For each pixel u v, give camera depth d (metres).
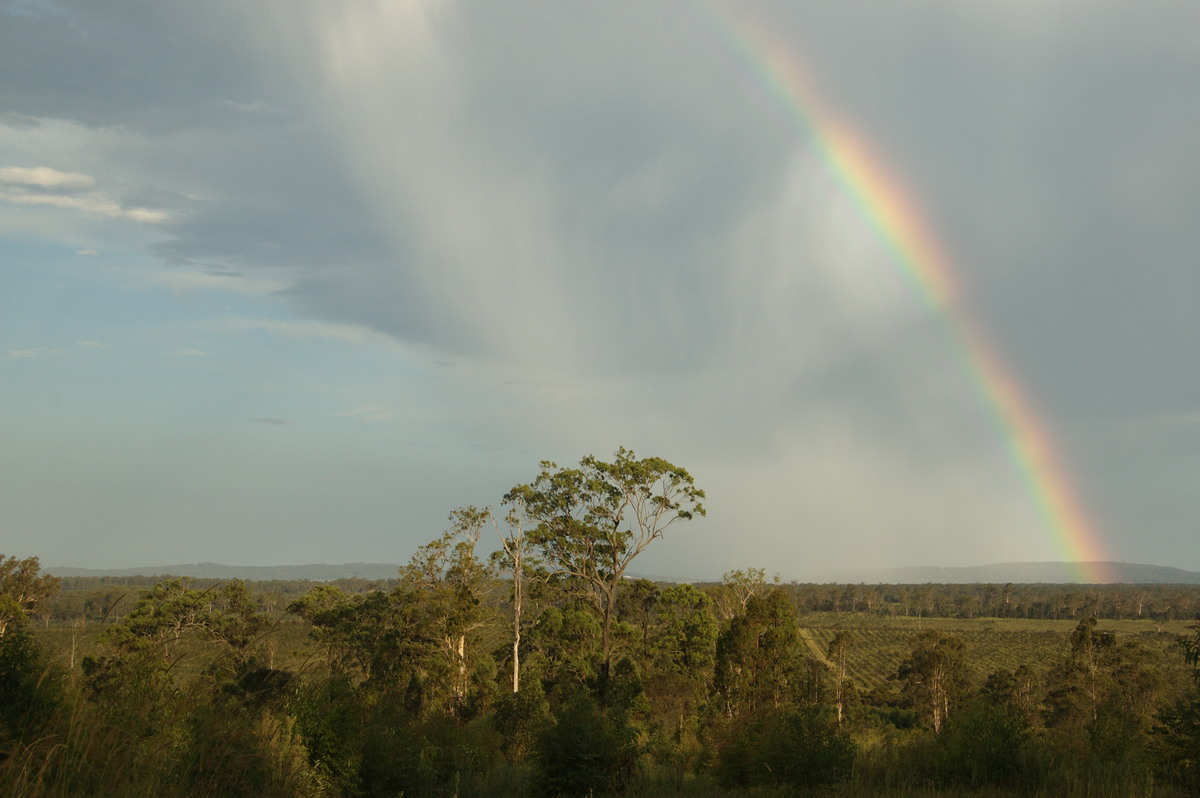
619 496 45.78
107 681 9.15
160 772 8.23
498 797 16.55
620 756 17.08
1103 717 15.06
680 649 51.47
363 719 12.84
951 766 14.33
